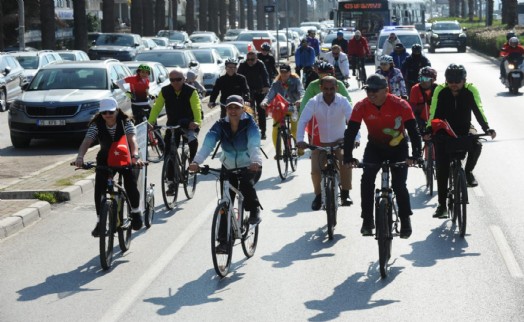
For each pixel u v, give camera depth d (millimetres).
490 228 30438
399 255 27062
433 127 29375
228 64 47906
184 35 162875
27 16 169375
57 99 55094
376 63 109812
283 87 45500
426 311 21469
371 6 143500
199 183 41406
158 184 41750
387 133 25766
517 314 21094
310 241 29172
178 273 25609
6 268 26750
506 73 83250
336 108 31375
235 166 26359
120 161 26781
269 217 33250
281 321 20938
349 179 31953
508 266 25438
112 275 25562
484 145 50906
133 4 177500
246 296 23094
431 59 144625
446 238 29141
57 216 34500
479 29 189625
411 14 163375
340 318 21031
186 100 36250
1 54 84438
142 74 52438
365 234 26062
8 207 34594
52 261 27438
